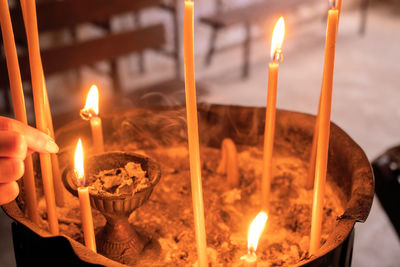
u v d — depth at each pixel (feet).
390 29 14.02
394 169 3.03
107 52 8.59
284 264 2.28
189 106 1.95
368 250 5.84
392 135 8.44
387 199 3.00
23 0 2.19
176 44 10.00
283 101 9.73
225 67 11.34
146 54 11.70
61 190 2.56
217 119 2.82
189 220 2.51
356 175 2.28
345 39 13.11
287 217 2.53
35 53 2.13
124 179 2.20
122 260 2.26
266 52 12.32
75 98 9.49
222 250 2.36
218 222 2.50
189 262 2.30
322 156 2.05
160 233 2.43
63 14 7.97
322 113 2.02
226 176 2.78
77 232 2.43
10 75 2.14
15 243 2.11
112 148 2.80
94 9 8.28
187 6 1.86
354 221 2.06
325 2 12.26
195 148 1.99
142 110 2.77
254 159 2.85
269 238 2.41
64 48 8.01
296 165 2.80
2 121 2.07
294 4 11.44
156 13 11.77
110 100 9.31
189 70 1.91
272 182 2.72
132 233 2.30
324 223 2.44
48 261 1.98
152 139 2.87
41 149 2.12
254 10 11.02
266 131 2.36
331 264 1.99
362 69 11.23
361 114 9.13
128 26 11.47
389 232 6.14
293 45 12.78
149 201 2.62
